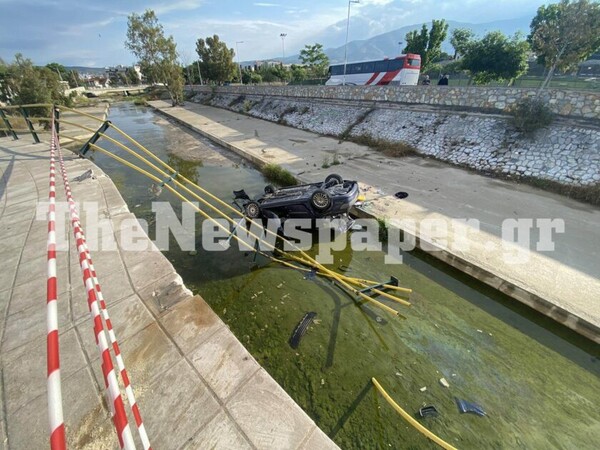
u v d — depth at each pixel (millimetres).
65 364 2703
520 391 3383
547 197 7398
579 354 3861
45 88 16641
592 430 3002
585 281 4523
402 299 4770
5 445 2135
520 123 9266
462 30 30188
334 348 3918
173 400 2396
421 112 12773
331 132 15430
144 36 31094
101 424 2238
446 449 2697
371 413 3148
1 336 3021
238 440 2135
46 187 7059
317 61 43875
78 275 3908
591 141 7949
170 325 3092
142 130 19328
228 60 38812
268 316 4480
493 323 4340
